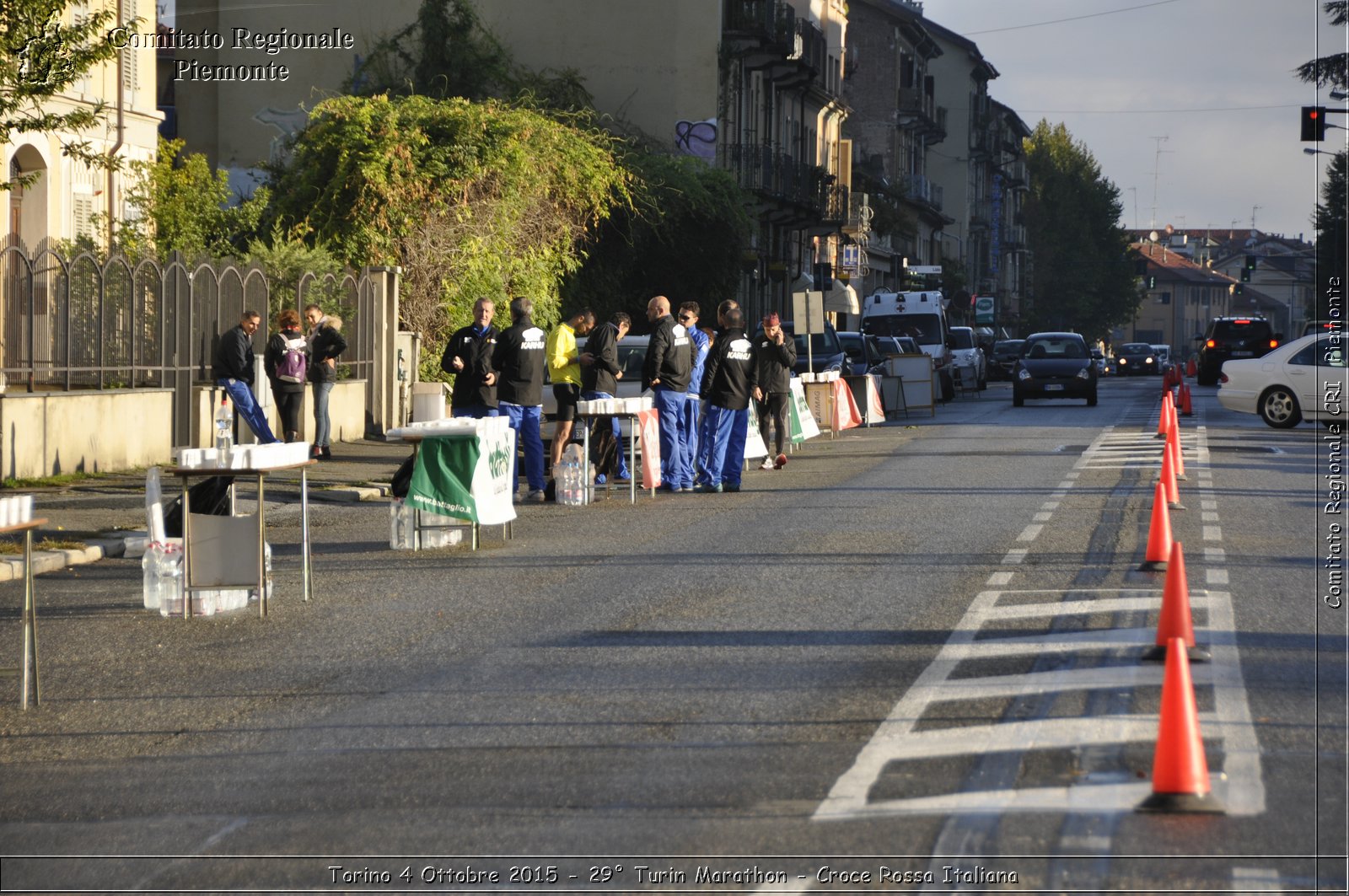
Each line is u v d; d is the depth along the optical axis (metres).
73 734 15.25
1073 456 45.44
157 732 15.27
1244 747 13.64
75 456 37.94
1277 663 17.05
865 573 23.77
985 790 12.41
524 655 18.27
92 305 39.22
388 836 11.71
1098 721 14.49
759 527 29.88
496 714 15.45
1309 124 49.47
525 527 30.75
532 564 25.59
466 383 34.97
